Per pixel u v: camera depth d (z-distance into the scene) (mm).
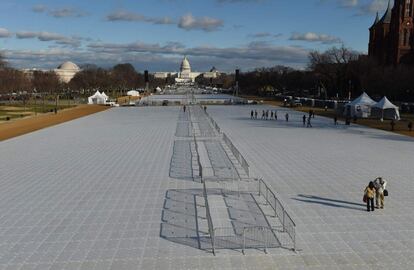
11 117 93125
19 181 34062
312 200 28188
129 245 21094
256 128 70125
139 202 28109
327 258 19406
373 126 71938
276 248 20484
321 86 170500
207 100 155125
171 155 44844
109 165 40031
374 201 27719
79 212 26188
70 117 94875
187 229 23141
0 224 24203
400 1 146000
